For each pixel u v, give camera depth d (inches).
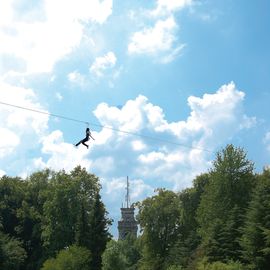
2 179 3735.2
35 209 3523.6
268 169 2314.2
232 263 1977.1
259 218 2011.6
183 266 2787.9
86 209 3284.9
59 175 3415.4
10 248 3031.5
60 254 2635.3
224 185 2632.9
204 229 2647.6
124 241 4867.1
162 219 3649.1
